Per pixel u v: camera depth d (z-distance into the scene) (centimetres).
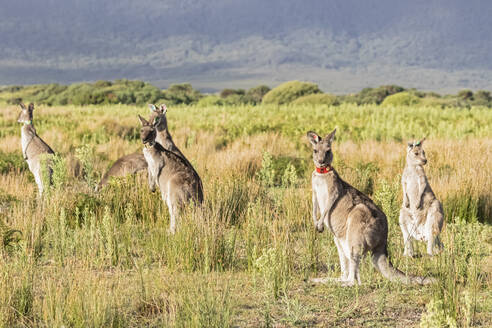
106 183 2897
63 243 1752
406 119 7419
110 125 5506
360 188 2806
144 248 1878
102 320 1260
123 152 4134
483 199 2494
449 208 2408
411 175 1956
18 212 2103
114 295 1368
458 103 15112
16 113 7131
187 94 19488
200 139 4769
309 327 1332
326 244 1975
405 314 1409
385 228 1608
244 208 2334
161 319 1324
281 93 18738
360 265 1634
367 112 8800
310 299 1511
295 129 5675
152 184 2272
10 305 1352
